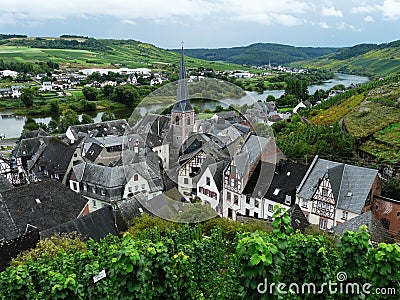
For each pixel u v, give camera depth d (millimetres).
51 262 23609
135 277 12727
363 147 69312
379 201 44312
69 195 44750
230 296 20016
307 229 35438
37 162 71062
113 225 37625
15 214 40438
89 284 17875
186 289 15672
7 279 17844
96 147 75000
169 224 32125
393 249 12836
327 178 44531
